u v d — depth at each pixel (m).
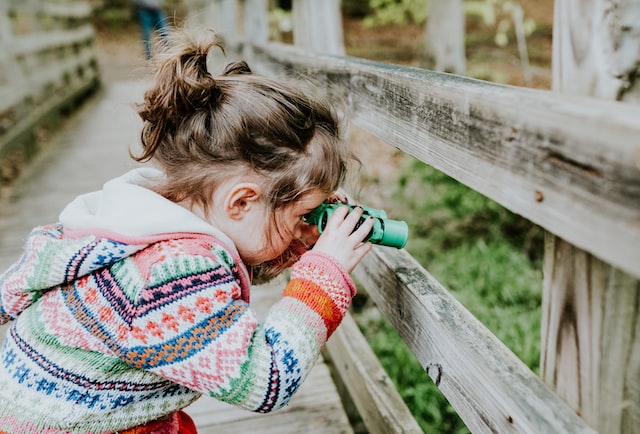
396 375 2.67
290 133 1.08
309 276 1.09
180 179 1.11
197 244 1.05
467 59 7.38
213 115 1.07
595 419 0.79
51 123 6.48
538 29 8.35
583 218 0.66
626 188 0.60
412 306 1.22
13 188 4.58
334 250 1.13
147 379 1.09
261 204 1.10
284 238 1.15
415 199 4.07
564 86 0.80
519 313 2.99
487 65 7.04
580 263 0.78
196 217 1.08
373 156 5.00
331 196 1.27
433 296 1.17
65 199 4.28
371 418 1.74
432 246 3.68
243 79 1.13
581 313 0.79
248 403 1.03
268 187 1.09
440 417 2.46
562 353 0.84
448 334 1.05
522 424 0.85
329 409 1.96
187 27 1.34
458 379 1.04
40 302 1.11
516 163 0.77
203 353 1.00
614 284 0.73
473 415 1.00
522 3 9.30
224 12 6.22
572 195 0.67
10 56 5.28
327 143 1.13
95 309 1.04
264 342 1.03
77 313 1.06
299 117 1.09
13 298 1.13
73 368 1.06
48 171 5.03
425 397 2.53
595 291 0.76
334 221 1.15
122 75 11.38
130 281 1.02
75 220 1.10
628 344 0.73
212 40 1.13
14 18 5.83
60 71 7.47
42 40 6.58
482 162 0.85
